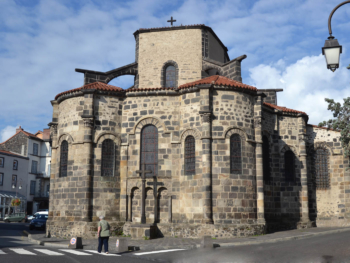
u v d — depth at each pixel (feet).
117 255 58.03
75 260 50.01
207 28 110.52
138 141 91.97
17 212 205.05
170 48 109.09
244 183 86.43
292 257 51.57
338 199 105.70
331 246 59.52
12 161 217.36
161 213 88.07
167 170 89.61
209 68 107.55
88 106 91.25
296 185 102.47
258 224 85.20
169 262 51.06
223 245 71.20
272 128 102.42
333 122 82.43
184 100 90.58
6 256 52.29
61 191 91.86
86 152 89.61
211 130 86.63
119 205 90.33
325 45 44.83
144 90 92.73
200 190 84.58
